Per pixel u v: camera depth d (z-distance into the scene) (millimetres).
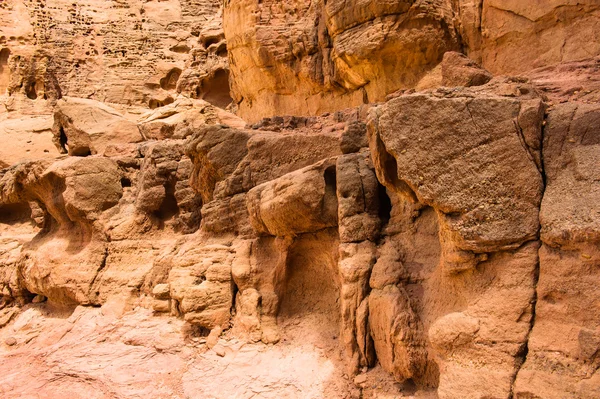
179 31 25297
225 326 6328
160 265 7773
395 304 4566
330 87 10172
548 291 3494
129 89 23984
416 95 3947
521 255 3672
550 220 3496
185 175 8656
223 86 19484
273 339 5883
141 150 9992
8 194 9961
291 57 10711
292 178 5500
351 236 5129
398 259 4906
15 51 23109
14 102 22625
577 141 3594
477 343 3717
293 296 6297
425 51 8516
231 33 11812
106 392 5801
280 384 5156
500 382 3506
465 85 5660
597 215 3256
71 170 8828
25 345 8070
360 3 8570
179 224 8758
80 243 9039
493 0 7941
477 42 8344
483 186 3756
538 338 3488
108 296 8188
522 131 3725
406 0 8227
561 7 7113
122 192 9289
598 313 3244
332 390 4883
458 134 3828
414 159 3930
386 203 5453
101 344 7031
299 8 10828
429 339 4082
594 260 3283
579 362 3252
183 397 5402
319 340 5656
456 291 4207
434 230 4863
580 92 4383
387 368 4734
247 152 7164
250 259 6426
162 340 6574
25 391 6168
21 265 9773
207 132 7266
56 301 8992
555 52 7203
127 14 25109
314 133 7102
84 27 24516
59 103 13297
